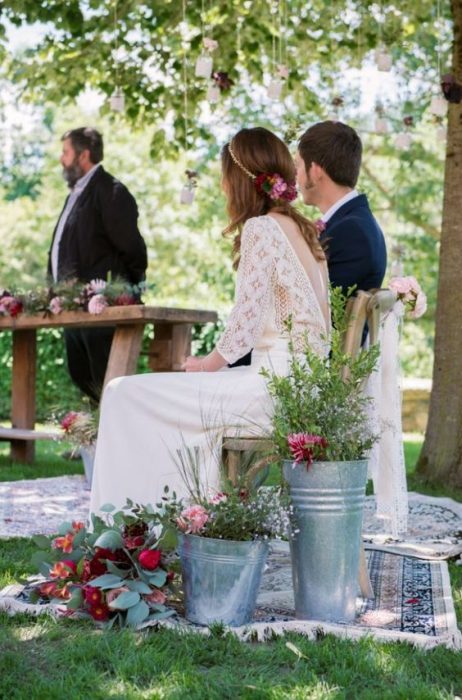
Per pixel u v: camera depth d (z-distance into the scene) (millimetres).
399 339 3396
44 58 8102
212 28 7766
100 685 2172
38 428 10781
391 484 3293
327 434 2777
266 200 3203
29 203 23500
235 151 3193
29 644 2475
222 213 17938
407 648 2471
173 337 5805
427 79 10117
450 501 5234
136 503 2988
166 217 19953
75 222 6293
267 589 3240
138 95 8367
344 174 3656
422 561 3678
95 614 2627
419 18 7992
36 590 2822
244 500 2738
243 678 2258
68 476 6070
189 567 2684
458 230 6020
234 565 2639
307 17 8078
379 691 2170
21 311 5891
